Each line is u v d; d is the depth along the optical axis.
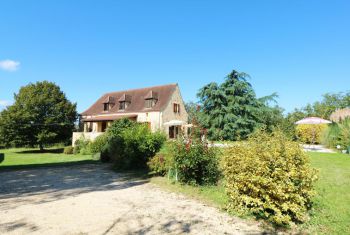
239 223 5.98
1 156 17.19
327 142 22.44
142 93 40.03
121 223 6.04
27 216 6.55
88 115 43.12
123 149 15.07
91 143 30.45
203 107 29.28
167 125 34.38
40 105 40.84
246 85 28.47
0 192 9.41
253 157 6.28
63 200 8.16
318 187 8.14
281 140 6.52
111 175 13.22
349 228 5.41
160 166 11.63
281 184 5.69
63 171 14.85
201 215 6.55
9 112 39.66
